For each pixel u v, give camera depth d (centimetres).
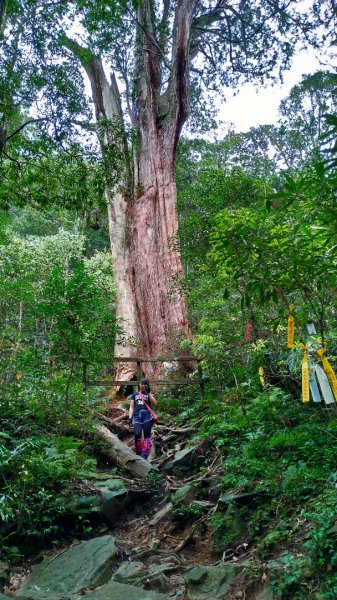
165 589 378
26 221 2184
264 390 665
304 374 374
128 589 359
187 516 512
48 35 846
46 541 481
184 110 1628
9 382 693
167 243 1460
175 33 1612
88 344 657
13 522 470
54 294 648
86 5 855
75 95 836
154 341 1377
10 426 639
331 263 336
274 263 348
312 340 398
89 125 955
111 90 1698
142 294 1448
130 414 786
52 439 630
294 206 336
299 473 438
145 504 595
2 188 911
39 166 891
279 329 610
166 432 873
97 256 1975
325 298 427
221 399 857
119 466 676
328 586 300
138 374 947
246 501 471
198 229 1221
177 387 1130
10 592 392
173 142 1609
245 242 346
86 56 925
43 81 815
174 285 1292
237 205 1205
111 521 533
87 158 871
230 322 777
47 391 669
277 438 513
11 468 489
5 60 790
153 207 1527
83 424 713
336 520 340
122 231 1543
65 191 902
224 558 418
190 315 1312
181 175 2198
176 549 465
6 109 791
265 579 343
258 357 629
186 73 1619
